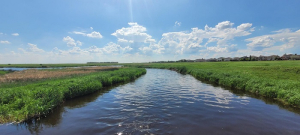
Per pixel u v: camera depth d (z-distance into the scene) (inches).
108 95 586.9
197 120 323.6
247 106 428.8
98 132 270.4
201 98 525.3
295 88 496.7
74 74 1229.1
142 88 740.7
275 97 513.3
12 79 933.8
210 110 392.5
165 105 439.8
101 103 470.9
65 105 451.2
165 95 576.1
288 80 657.0
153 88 737.6
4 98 390.9
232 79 771.4
